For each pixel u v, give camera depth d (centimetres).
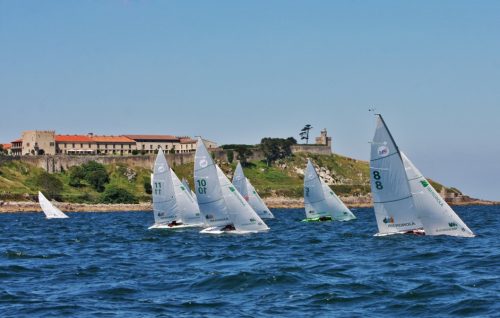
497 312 3209
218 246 6681
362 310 3359
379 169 6212
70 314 3356
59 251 6612
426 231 6219
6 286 4231
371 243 6222
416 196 6188
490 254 5322
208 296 3806
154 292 3950
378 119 6147
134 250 6575
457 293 3659
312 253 5909
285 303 3569
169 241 7400
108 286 4162
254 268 4847
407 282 4094
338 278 4319
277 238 7456
